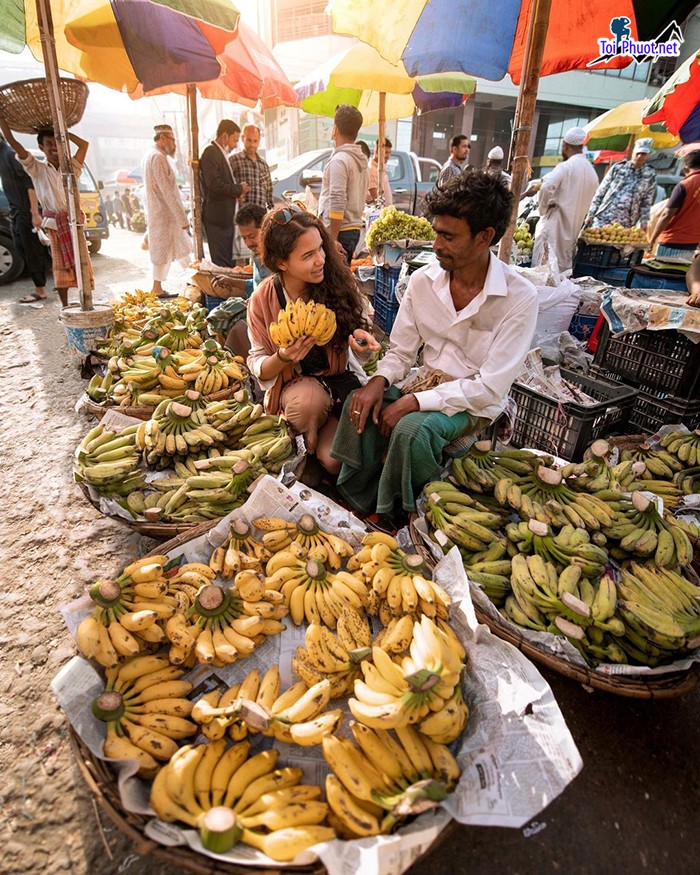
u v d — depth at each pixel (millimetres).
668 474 2787
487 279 2363
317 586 1952
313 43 14547
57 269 5875
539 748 1415
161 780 1358
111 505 2355
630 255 6223
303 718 1489
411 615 1812
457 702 1533
